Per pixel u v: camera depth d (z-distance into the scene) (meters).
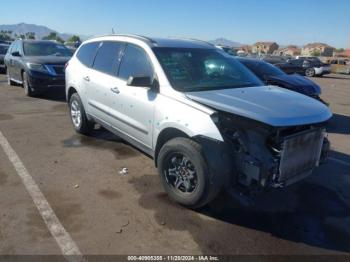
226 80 4.77
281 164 3.62
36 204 4.03
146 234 3.57
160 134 4.29
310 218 4.05
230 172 3.71
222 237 3.59
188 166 3.96
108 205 4.09
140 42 4.96
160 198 4.30
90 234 3.52
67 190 4.41
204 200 3.84
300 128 3.87
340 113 10.99
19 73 11.09
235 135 3.71
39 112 8.55
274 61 25.95
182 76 4.48
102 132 6.88
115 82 5.19
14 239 3.38
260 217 4.00
